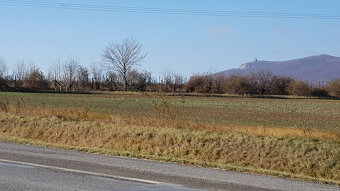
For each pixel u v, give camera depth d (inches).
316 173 596.1
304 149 657.0
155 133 776.9
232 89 3127.5
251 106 1803.6
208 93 3085.6
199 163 489.4
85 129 837.2
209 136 737.0
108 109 1339.8
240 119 1167.6
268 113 1424.7
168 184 359.6
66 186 342.3
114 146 743.7
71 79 3508.9
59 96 2170.3
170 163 480.1
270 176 424.5
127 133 791.7
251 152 671.8
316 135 736.3
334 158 620.4
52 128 857.5
